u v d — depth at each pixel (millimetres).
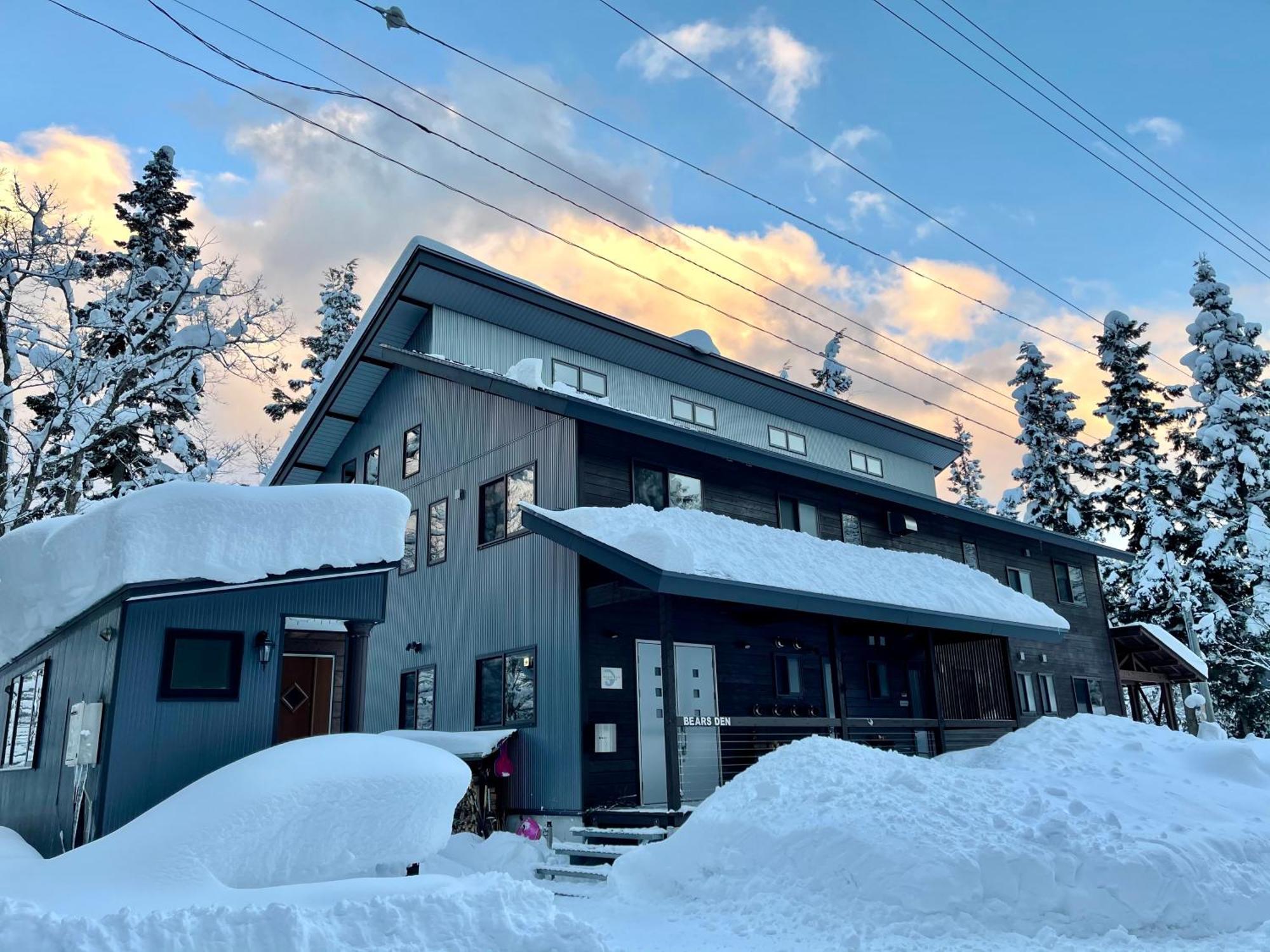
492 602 15180
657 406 19484
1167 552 32938
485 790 13539
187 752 8633
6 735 12383
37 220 18500
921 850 8094
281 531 9477
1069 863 7867
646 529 12266
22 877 6711
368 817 7715
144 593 8609
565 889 10492
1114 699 24750
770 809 9633
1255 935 7266
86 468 24344
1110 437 36562
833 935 7438
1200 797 10523
